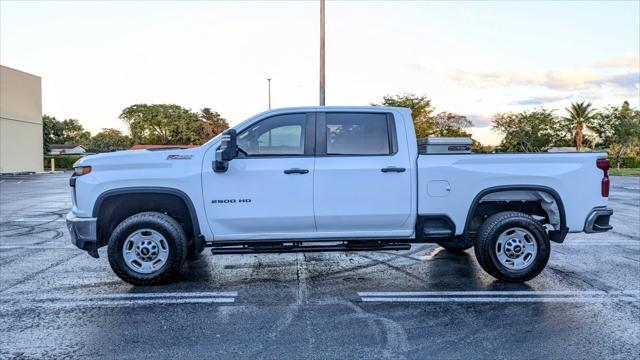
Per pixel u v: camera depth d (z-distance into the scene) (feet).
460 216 18.49
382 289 18.19
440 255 24.06
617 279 19.56
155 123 238.68
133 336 13.60
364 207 18.17
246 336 13.61
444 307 16.10
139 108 239.71
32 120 124.36
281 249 18.40
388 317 15.16
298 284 18.84
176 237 17.98
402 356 12.34
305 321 14.79
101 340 13.32
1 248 25.88
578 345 13.03
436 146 19.02
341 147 18.39
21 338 13.46
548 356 12.35
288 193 17.97
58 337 13.53
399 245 18.70
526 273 18.53
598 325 14.47
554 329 14.15
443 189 18.37
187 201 17.87
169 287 18.34
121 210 18.99
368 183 18.13
